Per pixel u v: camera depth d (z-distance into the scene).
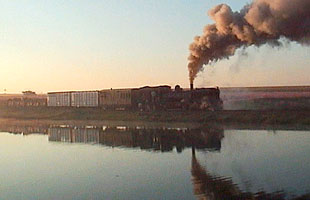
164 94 66.06
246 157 29.33
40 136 52.84
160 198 19.28
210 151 33.19
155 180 23.27
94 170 27.50
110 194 20.70
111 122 66.31
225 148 34.44
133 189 21.41
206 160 28.95
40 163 31.42
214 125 52.56
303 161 26.73
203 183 21.78
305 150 31.44
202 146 36.41
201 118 57.09
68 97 86.25
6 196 21.38
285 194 18.52
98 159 32.03
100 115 72.75
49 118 79.88
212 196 19.05
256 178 22.16
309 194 18.31
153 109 67.12
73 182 24.03
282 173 23.12
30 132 59.03
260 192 19.14
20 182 24.66
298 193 18.56
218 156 30.53
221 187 20.62
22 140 48.53
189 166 27.06
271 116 51.25
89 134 52.66
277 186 20.02
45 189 22.50
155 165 28.14
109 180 24.05
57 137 50.91
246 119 52.47
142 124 60.00
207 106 61.41
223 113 56.38
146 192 20.59
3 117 87.25
